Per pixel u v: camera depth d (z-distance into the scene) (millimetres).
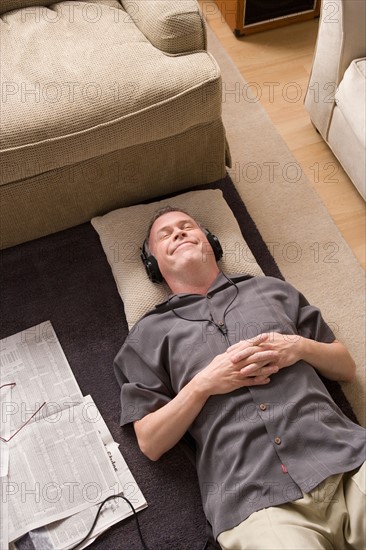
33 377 1677
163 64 1627
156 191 1936
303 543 1184
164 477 1536
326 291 1815
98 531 1462
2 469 1534
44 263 1877
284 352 1401
